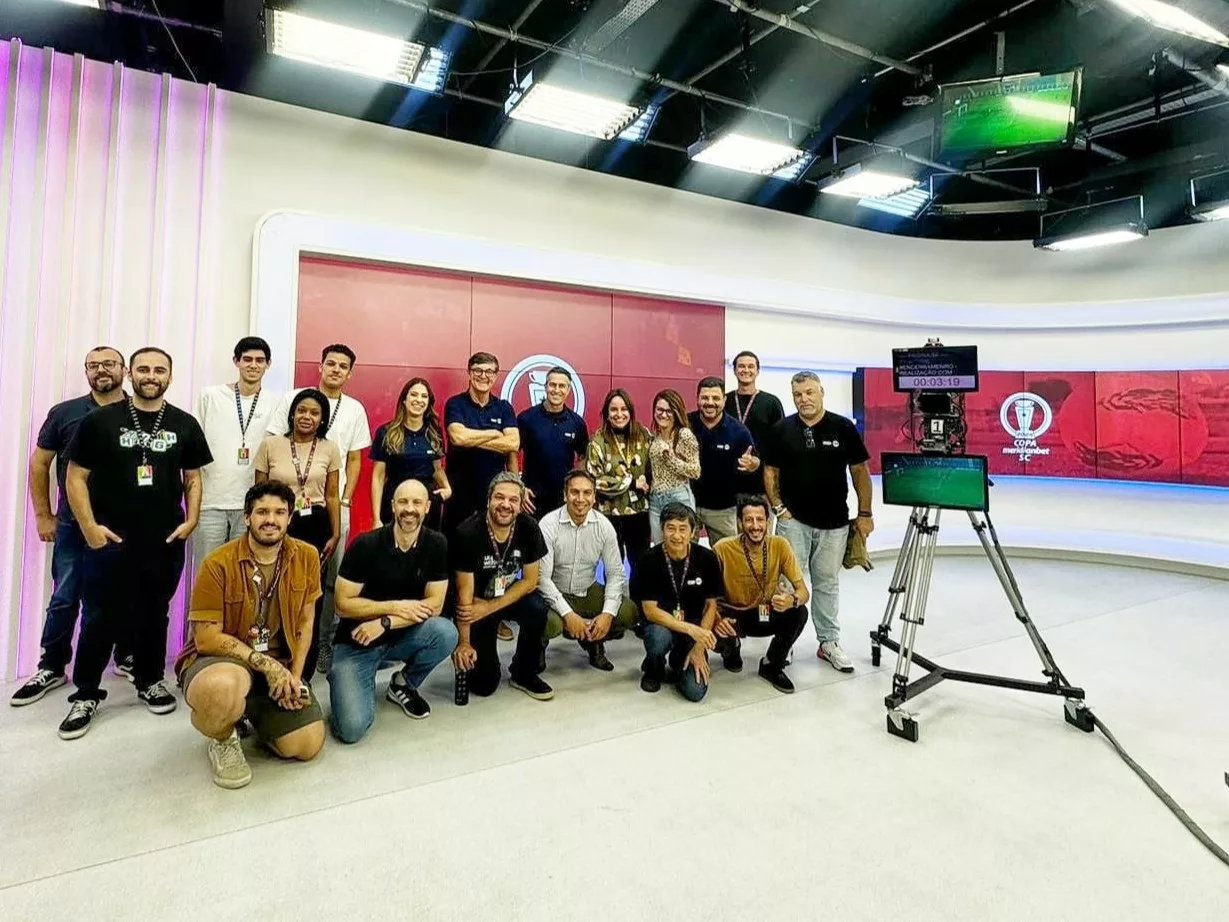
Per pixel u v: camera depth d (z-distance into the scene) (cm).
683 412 385
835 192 541
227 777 219
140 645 278
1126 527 639
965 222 693
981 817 208
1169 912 167
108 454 264
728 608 327
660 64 462
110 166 340
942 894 172
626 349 512
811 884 176
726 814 208
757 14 391
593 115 407
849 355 646
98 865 179
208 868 179
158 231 350
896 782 229
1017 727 275
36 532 323
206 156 367
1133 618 446
